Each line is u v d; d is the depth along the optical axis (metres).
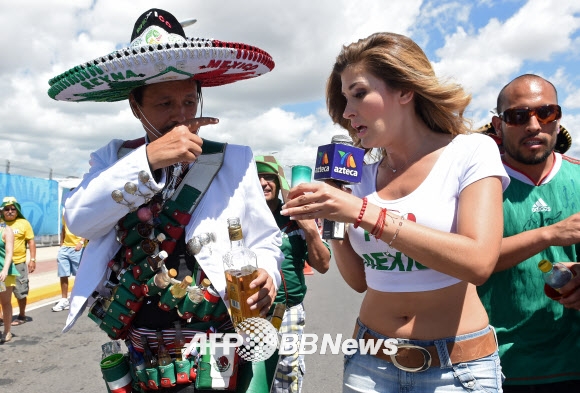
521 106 2.13
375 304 1.90
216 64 1.79
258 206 1.96
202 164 1.90
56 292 10.06
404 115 1.81
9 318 6.34
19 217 7.52
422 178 1.78
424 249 1.51
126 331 1.88
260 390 1.86
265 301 1.72
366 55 1.72
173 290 1.72
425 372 1.74
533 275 2.18
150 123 1.90
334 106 2.10
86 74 1.71
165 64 1.68
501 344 2.22
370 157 2.17
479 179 1.63
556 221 2.20
